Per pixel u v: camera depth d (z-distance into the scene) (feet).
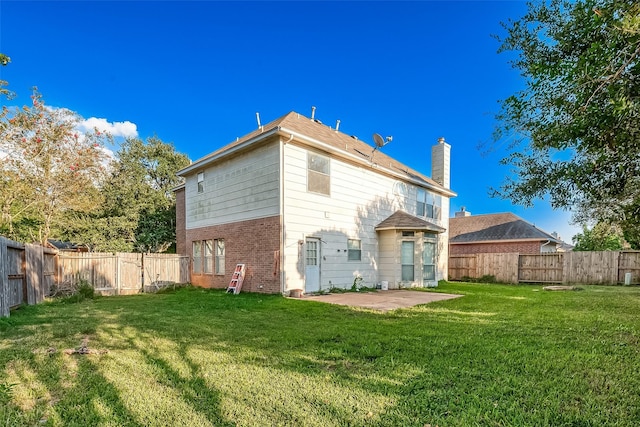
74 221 67.41
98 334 17.03
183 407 8.87
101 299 32.83
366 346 14.46
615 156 10.16
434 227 44.21
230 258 39.96
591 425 7.92
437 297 32.45
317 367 11.93
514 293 36.27
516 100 12.38
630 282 47.78
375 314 22.79
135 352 13.79
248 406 8.88
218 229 42.14
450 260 63.36
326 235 37.93
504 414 8.38
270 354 13.50
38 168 53.31
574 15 10.64
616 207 16.25
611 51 7.96
